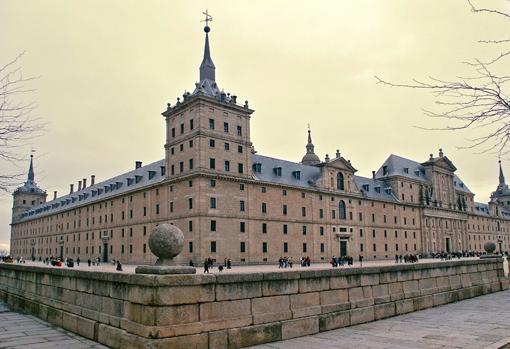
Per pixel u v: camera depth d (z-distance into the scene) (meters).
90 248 102.56
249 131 74.06
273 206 76.81
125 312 10.02
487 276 22.09
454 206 124.88
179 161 71.12
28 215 154.50
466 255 118.62
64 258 117.50
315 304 12.26
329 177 89.94
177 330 9.04
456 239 124.81
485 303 18.00
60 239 121.81
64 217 120.75
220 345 9.70
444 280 18.30
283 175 82.94
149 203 79.19
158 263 9.84
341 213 91.50
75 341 11.09
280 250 76.44
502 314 15.10
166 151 74.81
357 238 93.81
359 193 96.81
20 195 164.50
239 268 60.94
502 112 7.60
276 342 10.79
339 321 12.73
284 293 11.48
